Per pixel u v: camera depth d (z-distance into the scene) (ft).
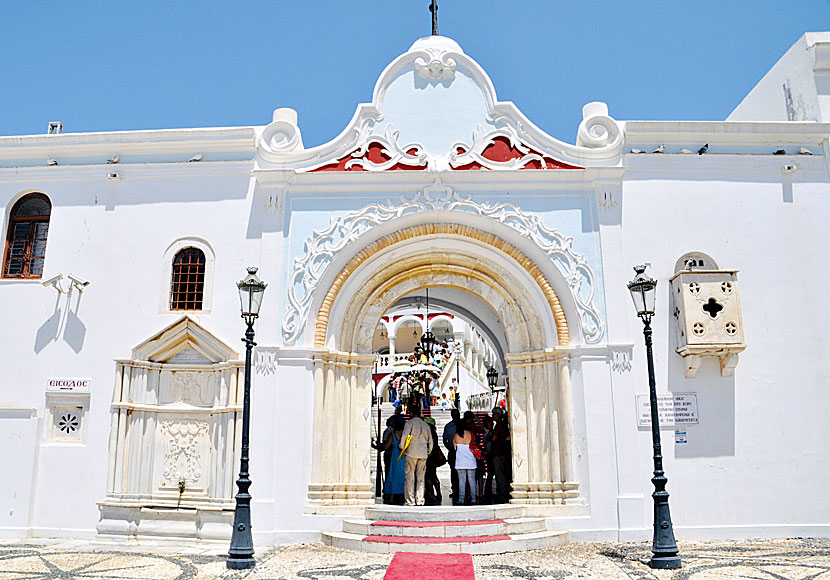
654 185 40.73
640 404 37.91
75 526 37.99
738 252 40.27
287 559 31.45
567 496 37.60
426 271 42.63
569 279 39.42
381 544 32.65
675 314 39.14
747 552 32.78
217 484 37.52
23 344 40.37
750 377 38.70
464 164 40.86
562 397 38.88
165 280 40.47
